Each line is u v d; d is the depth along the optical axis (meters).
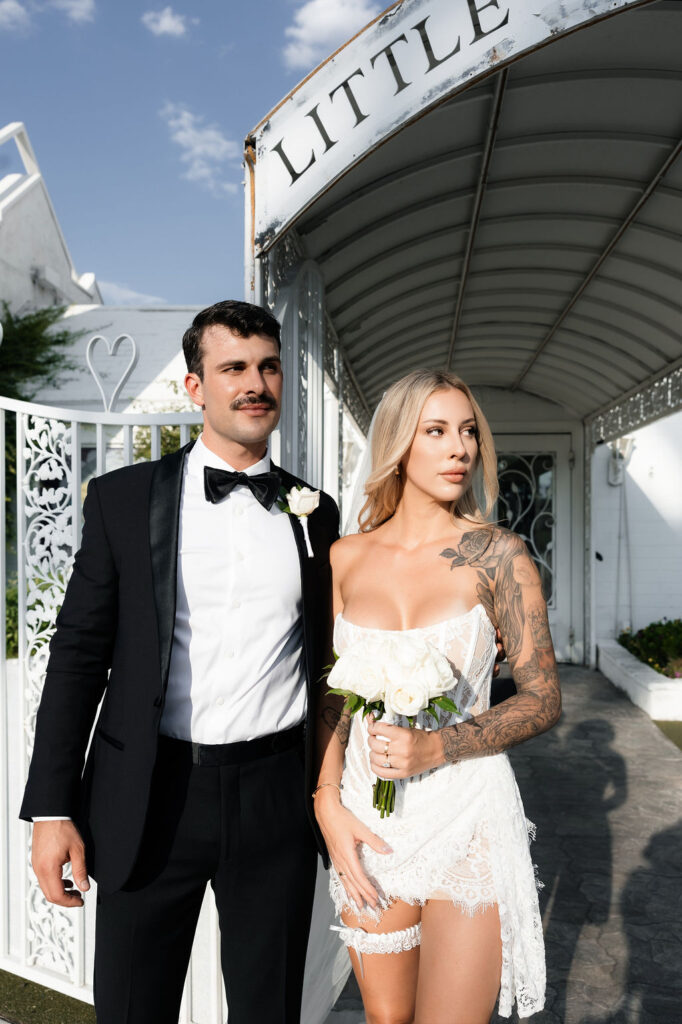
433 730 1.77
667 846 4.09
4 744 2.88
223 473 1.88
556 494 9.61
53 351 11.07
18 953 2.97
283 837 1.85
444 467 1.85
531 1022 2.66
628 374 7.19
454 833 1.72
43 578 2.75
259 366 1.84
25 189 11.72
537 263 5.02
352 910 1.84
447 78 2.35
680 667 7.51
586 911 3.42
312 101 2.53
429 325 6.18
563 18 2.22
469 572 1.81
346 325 5.23
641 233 4.35
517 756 5.79
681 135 3.28
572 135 3.28
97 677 1.86
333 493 5.29
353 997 2.88
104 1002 1.80
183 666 1.83
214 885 1.86
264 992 1.84
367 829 1.80
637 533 9.33
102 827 1.78
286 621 1.91
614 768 5.47
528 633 1.75
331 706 1.99
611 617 9.38
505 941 1.66
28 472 2.75
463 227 4.18
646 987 2.86
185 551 1.86
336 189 3.14
